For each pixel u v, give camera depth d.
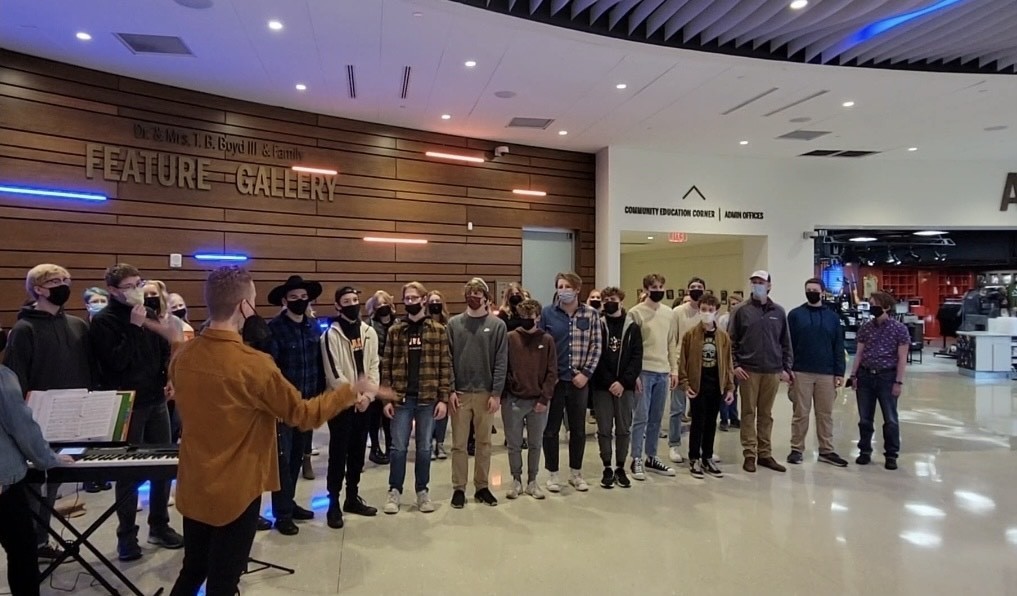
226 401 1.83
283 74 5.97
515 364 4.00
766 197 9.89
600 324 4.18
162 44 5.23
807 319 4.94
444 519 3.62
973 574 2.93
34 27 4.88
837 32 5.57
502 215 8.65
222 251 6.54
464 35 5.14
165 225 6.18
